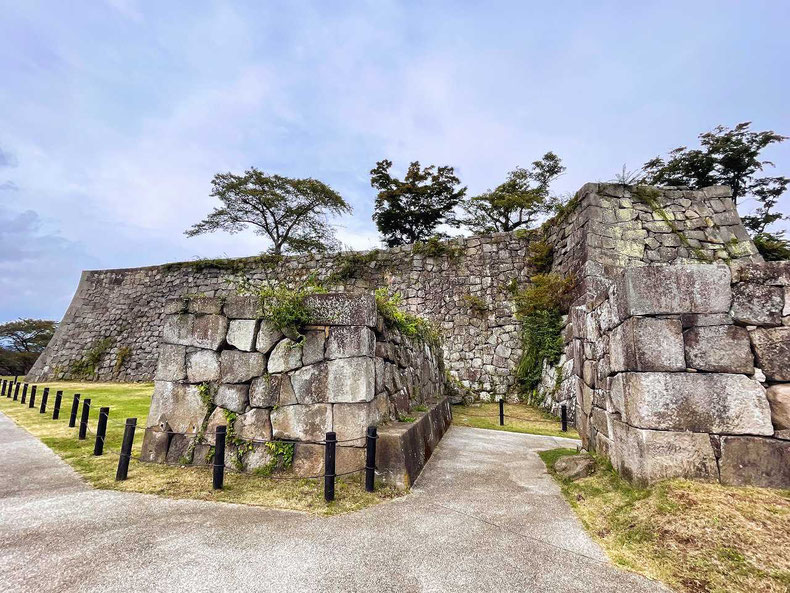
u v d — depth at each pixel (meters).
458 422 8.17
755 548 2.25
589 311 4.65
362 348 4.10
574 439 6.47
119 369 16.50
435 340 9.34
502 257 12.90
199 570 2.27
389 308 5.14
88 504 3.25
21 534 2.69
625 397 3.31
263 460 4.07
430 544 2.65
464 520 3.06
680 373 3.05
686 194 10.12
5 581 2.12
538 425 7.86
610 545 2.62
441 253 13.67
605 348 3.95
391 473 3.76
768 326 2.98
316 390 4.12
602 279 9.18
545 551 2.56
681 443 2.97
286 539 2.68
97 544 2.56
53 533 2.71
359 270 14.54
